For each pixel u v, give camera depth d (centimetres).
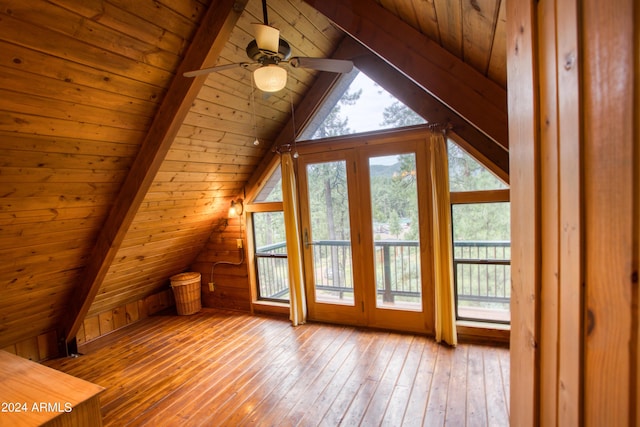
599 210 40
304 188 372
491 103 176
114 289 369
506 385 242
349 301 367
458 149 300
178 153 285
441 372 262
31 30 155
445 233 297
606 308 39
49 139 195
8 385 144
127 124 225
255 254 429
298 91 345
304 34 292
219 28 206
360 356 295
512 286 71
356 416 218
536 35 55
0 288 252
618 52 36
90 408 136
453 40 169
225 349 327
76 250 278
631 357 36
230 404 238
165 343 349
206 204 376
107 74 193
